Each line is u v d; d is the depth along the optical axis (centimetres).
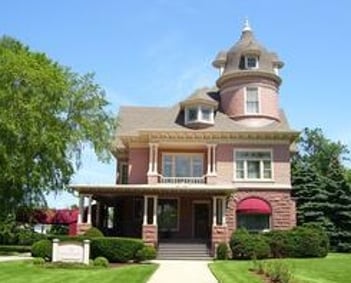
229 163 4425
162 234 4341
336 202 5059
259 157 4434
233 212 4328
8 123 3647
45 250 3209
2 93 3709
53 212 6053
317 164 7669
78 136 4331
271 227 4294
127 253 3266
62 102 4066
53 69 4150
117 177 4838
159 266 2988
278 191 4356
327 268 2831
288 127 4594
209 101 4597
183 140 4484
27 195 4162
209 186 4038
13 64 3812
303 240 3678
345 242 4825
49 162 4097
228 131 4416
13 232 5372
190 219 4388
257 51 4744
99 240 3288
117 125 4666
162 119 4788
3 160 3719
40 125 3866
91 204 4331
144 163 4591
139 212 4428
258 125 4597
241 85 4709
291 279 2102
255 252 3588
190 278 2303
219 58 5134
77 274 2391
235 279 2216
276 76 4750
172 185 4150
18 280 2150
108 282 2089
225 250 3688
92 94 4538
